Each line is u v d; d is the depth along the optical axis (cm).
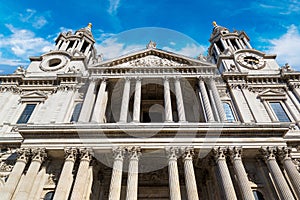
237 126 2861
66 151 2694
